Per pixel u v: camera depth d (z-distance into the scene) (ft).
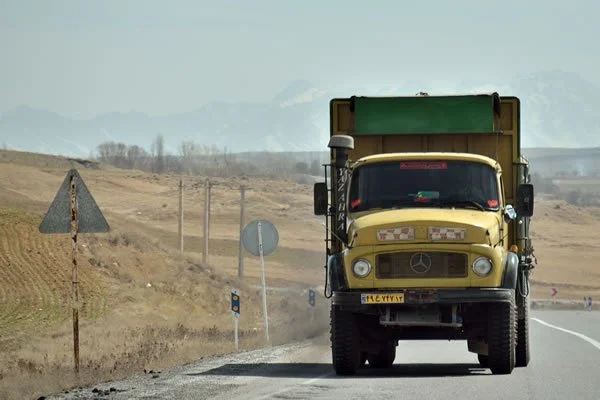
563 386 124.98
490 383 128.88
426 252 141.38
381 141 166.30
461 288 140.36
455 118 164.04
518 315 156.66
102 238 514.68
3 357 236.84
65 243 501.56
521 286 158.71
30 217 534.78
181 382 132.57
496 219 146.92
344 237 149.69
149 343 232.94
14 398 125.39
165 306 465.88
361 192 151.94
